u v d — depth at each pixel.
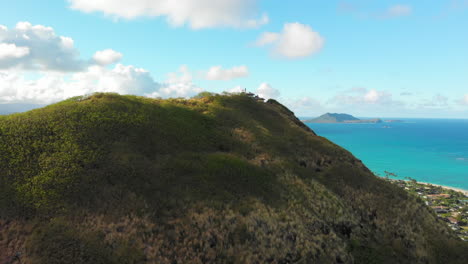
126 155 23.55
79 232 15.74
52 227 15.81
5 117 26.00
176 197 20.34
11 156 20.52
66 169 20.12
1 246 14.65
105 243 15.32
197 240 16.67
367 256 21.67
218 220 18.80
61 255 14.44
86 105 30.39
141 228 16.66
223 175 24.55
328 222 23.25
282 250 17.88
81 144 23.38
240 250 16.80
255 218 19.64
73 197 18.19
